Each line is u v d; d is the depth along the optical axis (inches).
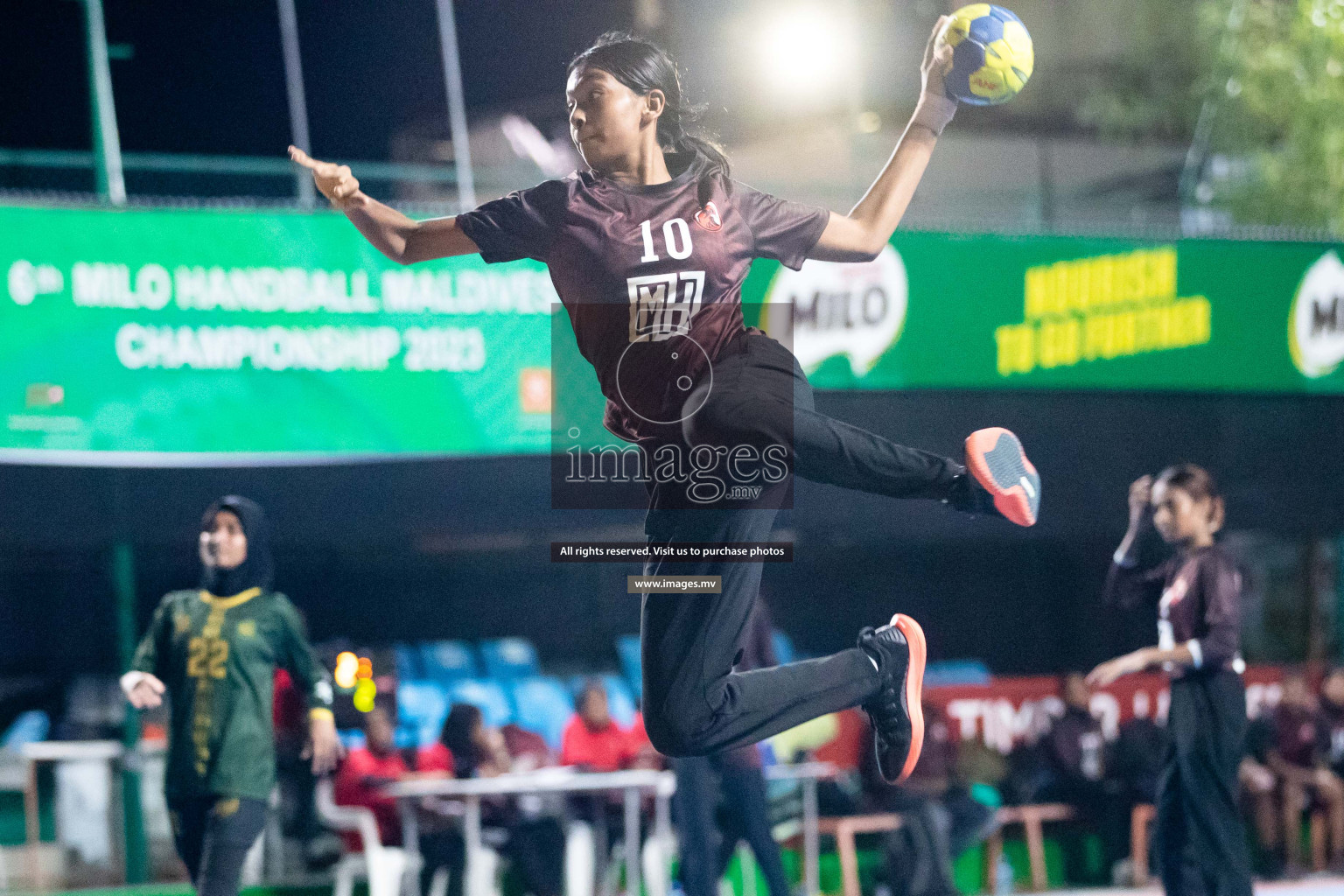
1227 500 647.8
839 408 581.3
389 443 505.7
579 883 472.1
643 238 218.2
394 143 871.1
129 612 561.0
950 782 528.4
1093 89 837.2
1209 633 354.6
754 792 415.2
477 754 485.7
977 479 214.1
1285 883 546.9
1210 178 799.7
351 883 478.3
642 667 217.0
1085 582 771.4
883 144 784.9
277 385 497.7
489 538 797.2
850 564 795.4
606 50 223.3
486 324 514.3
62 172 640.4
